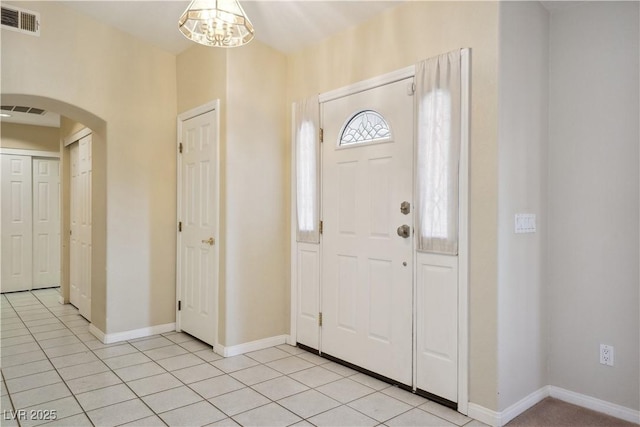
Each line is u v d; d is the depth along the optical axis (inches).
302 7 116.0
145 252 151.0
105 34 141.0
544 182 103.7
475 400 92.5
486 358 90.8
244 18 88.1
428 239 99.4
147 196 151.4
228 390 105.7
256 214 137.5
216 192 135.0
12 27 122.9
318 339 132.0
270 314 141.2
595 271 98.5
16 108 195.6
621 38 94.8
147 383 109.7
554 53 104.3
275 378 113.5
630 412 93.2
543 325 103.9
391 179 109.9
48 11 129.2
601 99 97.4
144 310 150.9
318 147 130.7
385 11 111.7
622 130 94.7
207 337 140.2
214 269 136.0
